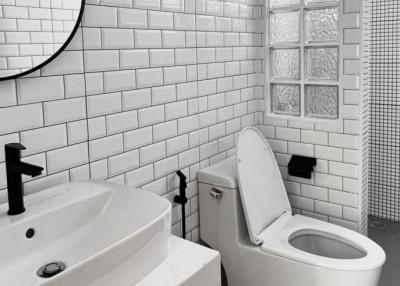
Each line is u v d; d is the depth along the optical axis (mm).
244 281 2037
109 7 1542
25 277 1077
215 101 2158
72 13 1374
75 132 1478
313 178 2408
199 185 2094
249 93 2445
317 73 2344
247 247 1991
